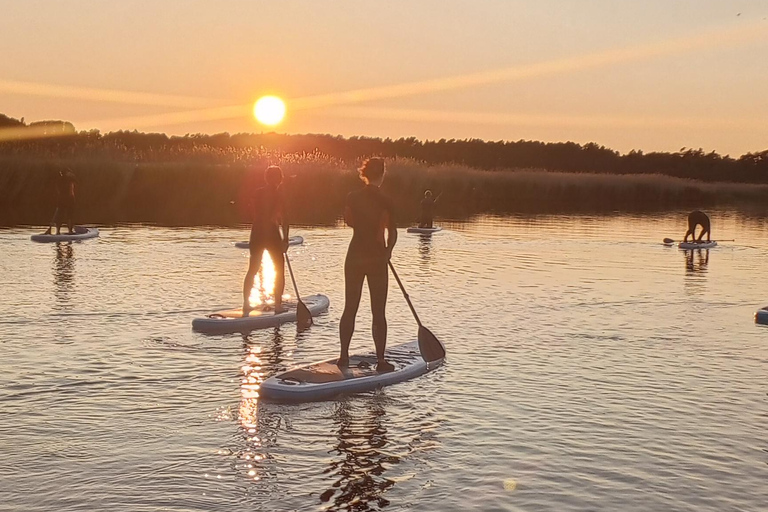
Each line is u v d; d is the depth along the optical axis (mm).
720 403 7734
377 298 8578
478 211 41312
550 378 8555
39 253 18953
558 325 11391
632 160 79625
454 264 18578
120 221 29188
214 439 6598
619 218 37594
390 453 6344
